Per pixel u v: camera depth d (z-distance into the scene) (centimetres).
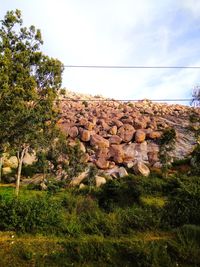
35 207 2392
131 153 4728
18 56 2747
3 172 4228
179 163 4247
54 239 2217
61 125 5544
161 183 3316
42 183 3741
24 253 2031
